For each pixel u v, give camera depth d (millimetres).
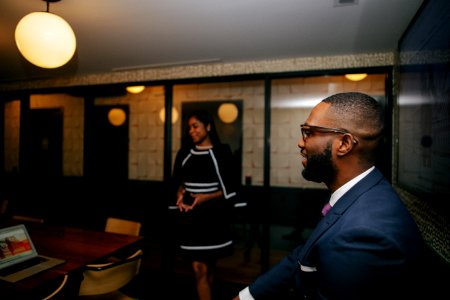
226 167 2213
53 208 4320
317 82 4070
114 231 2242
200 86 4496
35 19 1497
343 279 696
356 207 789
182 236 2184
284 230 4109
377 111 841
